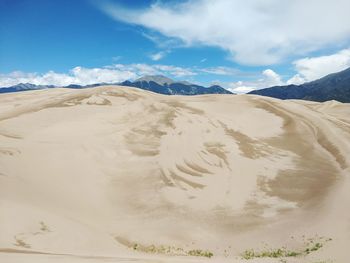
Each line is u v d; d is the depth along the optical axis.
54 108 39.25
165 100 44.78
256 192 26.31
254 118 40.72
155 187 26.44
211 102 45.84
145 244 20.09
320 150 33.47
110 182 26.84
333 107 60.31
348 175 27.91
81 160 28.77
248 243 20.30
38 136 31.77
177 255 18.36
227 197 25.66
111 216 23.19
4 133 31.72
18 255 14.73
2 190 22.27
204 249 19.78
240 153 32.03
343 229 20.09
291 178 28.17
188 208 24.27
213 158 30.83
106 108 39.84
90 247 18.03
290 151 33.22
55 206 22.33
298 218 22.59
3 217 18.66
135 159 29.84
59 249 17.02
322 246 18.56
